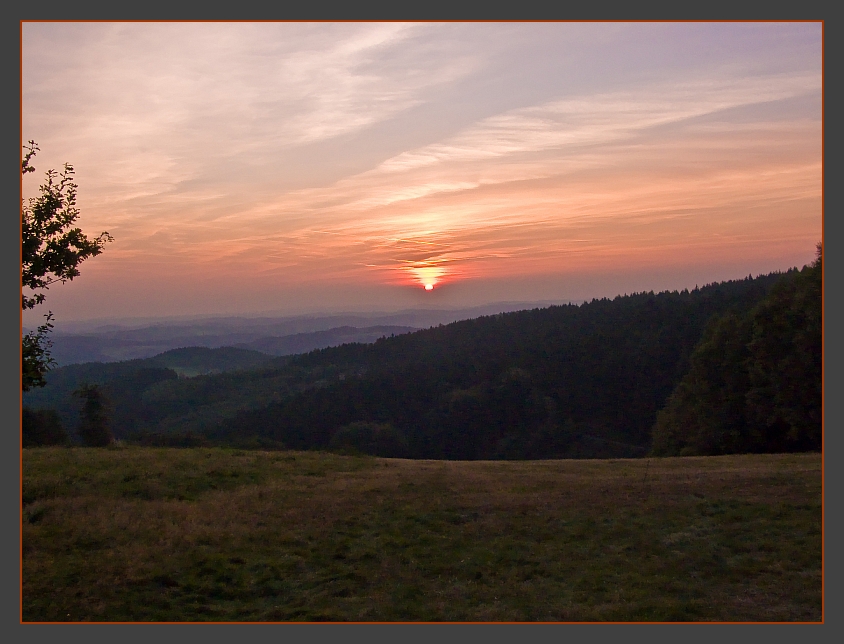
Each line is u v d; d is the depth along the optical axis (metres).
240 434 81.06
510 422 77.75
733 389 33.09
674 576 8.89
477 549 10.25
